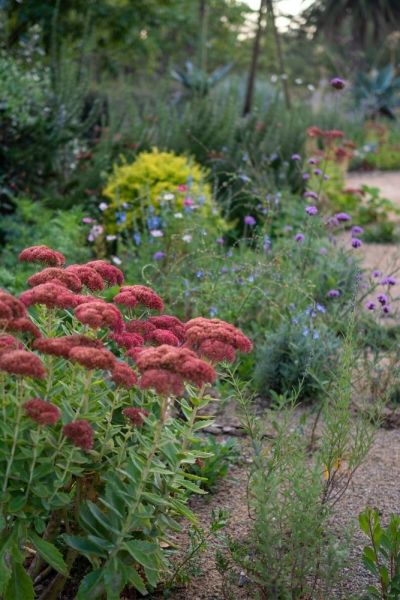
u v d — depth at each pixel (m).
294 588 2.48
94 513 2.33
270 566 2.42
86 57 10.35
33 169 7.64
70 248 5.89
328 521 3.16
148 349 2.25
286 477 2.68
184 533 3.12
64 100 8.21
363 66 28.45
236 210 8.05
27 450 2.21
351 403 4.27
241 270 5.08
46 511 2.34
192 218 6.02
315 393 4.46
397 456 3.80
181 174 6.96
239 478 3.61
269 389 4.51
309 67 31.00
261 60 30.34
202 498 3.43
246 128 9.91
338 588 2.71
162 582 2.77
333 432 2.86
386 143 18.34
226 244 7.54
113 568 2.30
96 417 2.33
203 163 8.78
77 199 7.38
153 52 17.59
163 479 2.53
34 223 6.81
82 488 2.57
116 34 13.95
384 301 4.54
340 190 9.79
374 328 4.86
